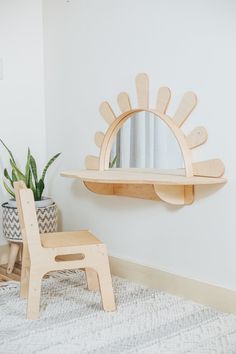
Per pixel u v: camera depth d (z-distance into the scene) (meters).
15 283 2.58
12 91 2.99
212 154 2.16
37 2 3.06
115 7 2.57
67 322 2.04
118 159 2.60
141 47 2.44
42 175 2.91
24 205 2.05
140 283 2.55
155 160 2.41
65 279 2.63
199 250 2.25
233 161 2.08
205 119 2.17
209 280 2.22
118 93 2.59
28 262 2.30
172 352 1.77
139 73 2.46
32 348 1.81
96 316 2.11
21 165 3.07
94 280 2.44
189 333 1.93
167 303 2.26
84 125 2.83
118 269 2.68
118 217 2.68
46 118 3.12
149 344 1.84
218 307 2.18
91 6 2.71
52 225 2.84
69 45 2.89
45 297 2.35
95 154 2.76
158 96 2.37
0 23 2.92
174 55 2.28
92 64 2.74
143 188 2.48
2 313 2.15
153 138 2.42
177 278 2.36
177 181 2.01
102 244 2.16
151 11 2.38
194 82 2.20
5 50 2.95
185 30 2.22
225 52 2.07
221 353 1.76
